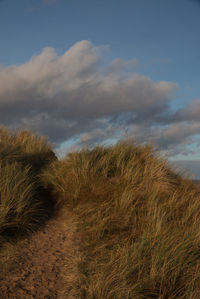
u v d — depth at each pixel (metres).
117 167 6.58
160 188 6.09
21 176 5.60
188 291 3.22
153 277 3.38
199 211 5.38
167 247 3.82
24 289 3.35
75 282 3.47
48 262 3.96
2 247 4.17
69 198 5.81
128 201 5.39
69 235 4.71
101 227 4.65
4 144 7.23
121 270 3.46
